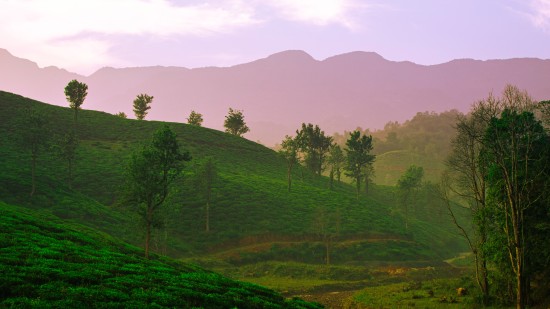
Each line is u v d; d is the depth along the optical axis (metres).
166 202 63.72
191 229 97.00
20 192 85.12
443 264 102.06
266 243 96.00
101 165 119.94
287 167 172.00
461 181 49.19
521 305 35.31
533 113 38.81
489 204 43.12
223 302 31.22
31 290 25.62
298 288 65.88
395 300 49.50
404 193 135.38
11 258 31.23
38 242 39.62
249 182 132.75
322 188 154.25
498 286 45.03
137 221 59.09
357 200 141.50
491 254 42.41
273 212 111.94
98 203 95.06
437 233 138.75
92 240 51.38
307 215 114.69
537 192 39.81
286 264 83.88
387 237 112.31
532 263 39.47
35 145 87.88
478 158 44.88
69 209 84.75
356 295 57.81
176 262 58.97
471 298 45.31
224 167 146.25
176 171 60.81
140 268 38.31
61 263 33.00
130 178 58.38
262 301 34.78
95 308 24.53
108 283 29.94
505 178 36.84
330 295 61.59
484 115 41.59
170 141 59.44
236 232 98.50
